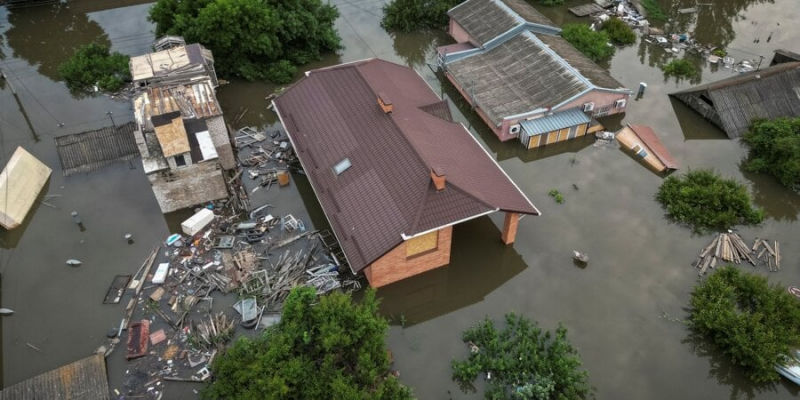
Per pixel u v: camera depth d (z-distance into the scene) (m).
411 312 32.78
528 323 30.77
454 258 35.28
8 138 44.56
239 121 47.19
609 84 45.75
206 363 29.20
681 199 38.28
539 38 49.75
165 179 35.88
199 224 36.31
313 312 27.88
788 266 34.50
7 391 27.48
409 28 59.09
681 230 37.12
